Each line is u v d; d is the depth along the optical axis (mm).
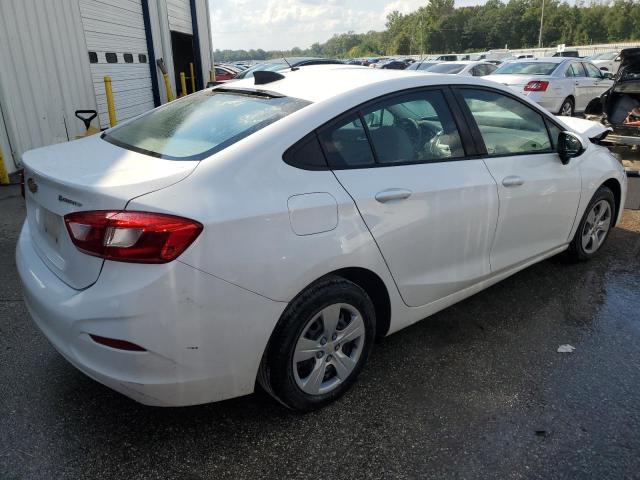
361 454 2301
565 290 3883
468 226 2986
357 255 2434
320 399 2539
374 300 2773
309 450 2320
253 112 2580
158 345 1989
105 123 9820
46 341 3127
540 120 3643
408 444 2357
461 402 2641
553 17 99438
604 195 4180
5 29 6562
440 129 2961
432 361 2994
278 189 2227
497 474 2195
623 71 7301
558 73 12055
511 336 3262
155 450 2305
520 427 2467
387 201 2555
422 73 3047
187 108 2938
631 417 2535
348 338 2570
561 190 3648
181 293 1972
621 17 91000
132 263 1953
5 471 2164
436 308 3043
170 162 2238
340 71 3121
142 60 11977
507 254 3387
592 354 3068
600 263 4379
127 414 2525
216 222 2018
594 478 2176
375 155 2623
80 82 8648
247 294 2105
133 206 1953
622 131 6934
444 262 2945
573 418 2527
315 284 2363
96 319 1995
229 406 2604
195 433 2412
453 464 2246
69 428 2422
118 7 10445
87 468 2197
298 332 2322
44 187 2264
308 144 2393
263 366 2342
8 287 3801
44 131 7520
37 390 2682
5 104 6609
